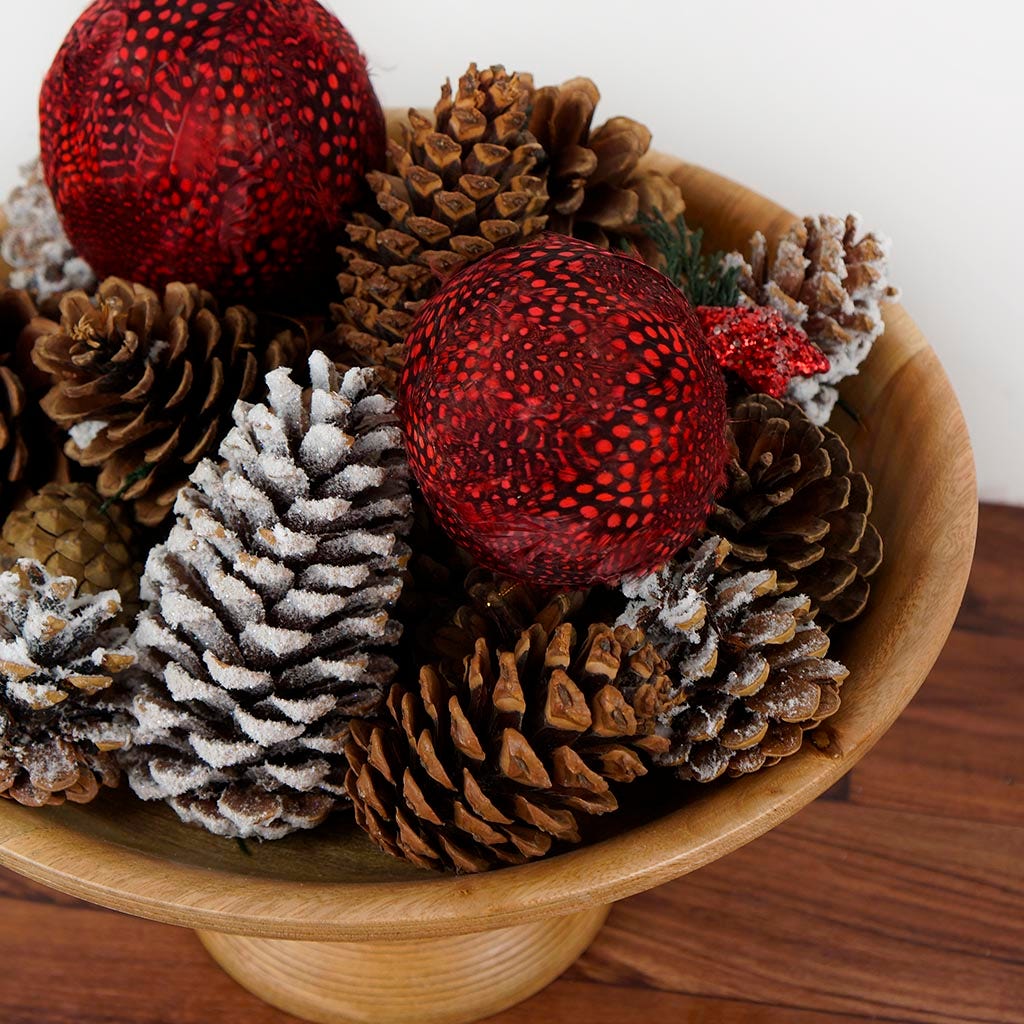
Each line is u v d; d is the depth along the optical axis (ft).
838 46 2.52
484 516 1.81
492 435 1.78
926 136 2.56
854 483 2.02
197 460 2.06
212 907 1.82
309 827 1.95
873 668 1.97
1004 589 2.75
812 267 2.16
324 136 2.02
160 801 1.99
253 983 2.35
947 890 2.46
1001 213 2.59
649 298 1.82
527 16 2.56
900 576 2.04
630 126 2.15
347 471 1.87
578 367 1.77
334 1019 2.34
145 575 1.96
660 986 2.39
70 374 2.03
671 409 1.78
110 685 1.93
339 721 1.94
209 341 2.03
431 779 1.88
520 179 2.01
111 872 1.85
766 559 1.99
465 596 2.03
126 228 2.04
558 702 1.83
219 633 1.90
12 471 2.11
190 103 1.97
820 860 2.49
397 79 2.62
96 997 2.37
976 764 2.58
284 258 2.07
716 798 1.90
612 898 1.85
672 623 1.91
